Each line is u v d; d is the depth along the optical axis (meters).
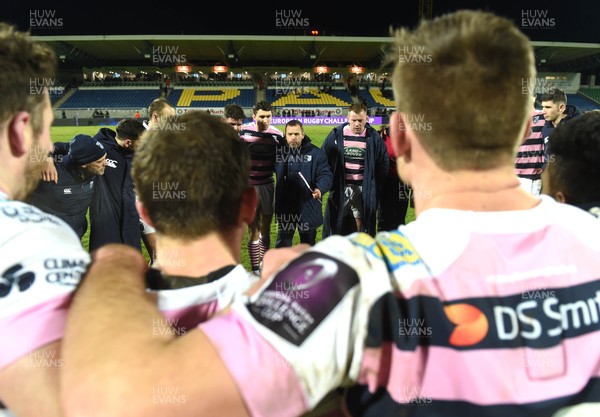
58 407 0.67
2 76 0.85
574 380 0.64
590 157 1.23
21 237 0.78
